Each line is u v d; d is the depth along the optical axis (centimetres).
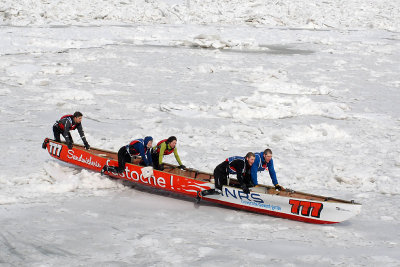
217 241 2408
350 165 4072
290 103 6925
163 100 6756
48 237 2381
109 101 6531
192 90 7512
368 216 2920
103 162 3503
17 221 2597
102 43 12469
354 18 19788
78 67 9062
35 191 3177
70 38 13150
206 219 2812
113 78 8200
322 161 4253
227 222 2773
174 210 2967
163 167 3366
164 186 3203
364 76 9338
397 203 3186
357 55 12106
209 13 19400
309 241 2455
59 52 10706
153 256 2178
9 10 17388
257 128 5378
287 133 5138
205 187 3055
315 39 14825
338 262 2147
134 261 2116
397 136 5216
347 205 2653
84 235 2430
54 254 2181
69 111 5912
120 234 2466
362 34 16688
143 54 10906
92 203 2997
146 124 5425
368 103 7044
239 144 4766
